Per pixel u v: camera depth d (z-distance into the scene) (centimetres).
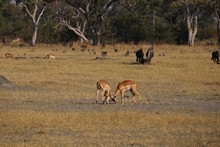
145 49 10406
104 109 2870
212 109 2956
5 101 3162
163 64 6397
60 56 8131
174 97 3472
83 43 12106
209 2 11838
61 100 3231
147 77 4788
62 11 13012
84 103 3122
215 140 2044
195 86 4119
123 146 1922
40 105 3020
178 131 2233
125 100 3284
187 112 2797
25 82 4184
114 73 5119
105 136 2105
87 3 11588
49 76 4750
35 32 12312
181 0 12050
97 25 11762
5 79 3953
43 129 2245
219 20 12212
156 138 2073
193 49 10481
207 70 5603
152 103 3167
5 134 2152
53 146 1905
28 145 1902
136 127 2303
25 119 2427
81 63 6425
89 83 4219
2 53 8844
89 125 2334
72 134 2145
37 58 7456
